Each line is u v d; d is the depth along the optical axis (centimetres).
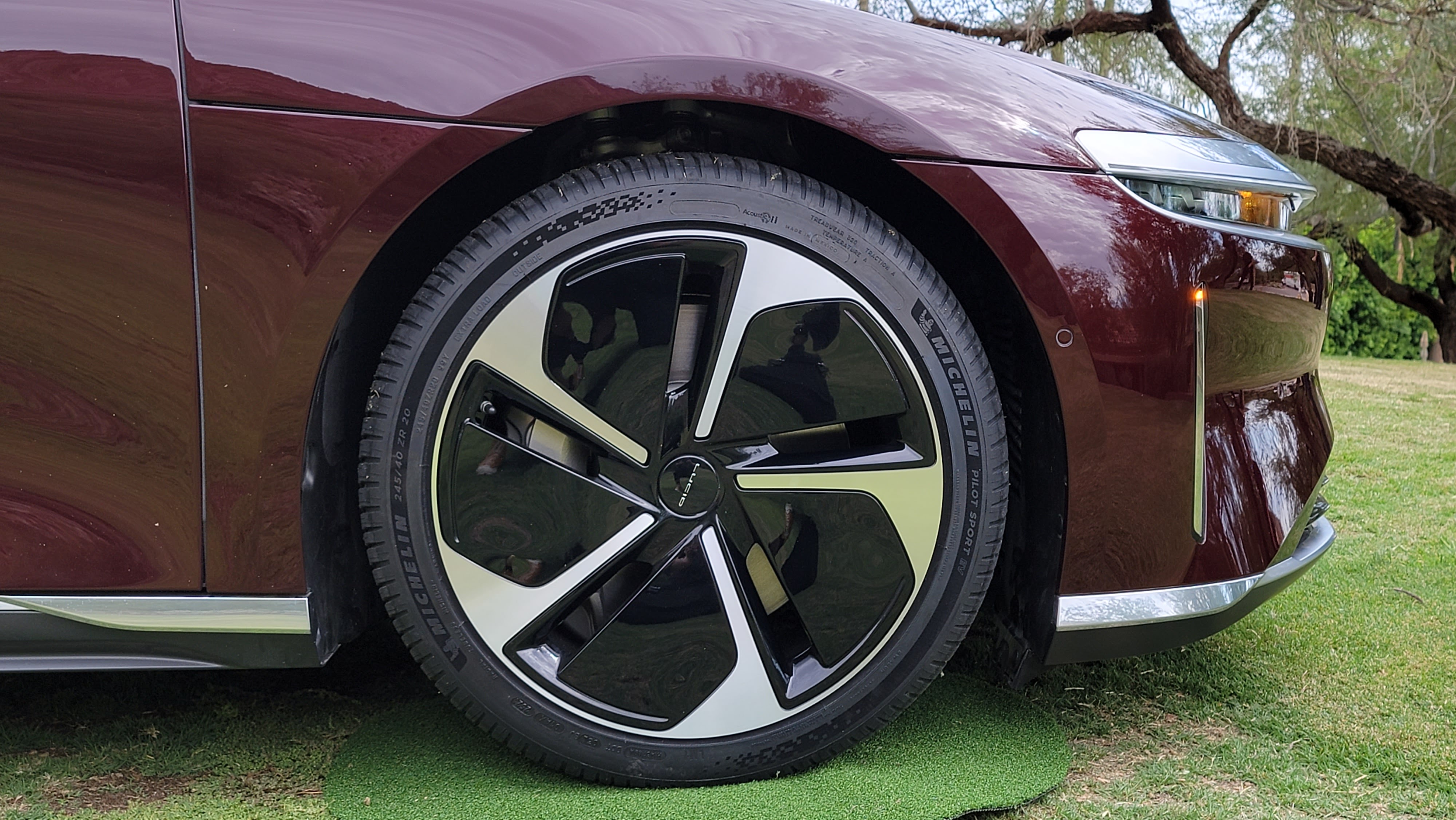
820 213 124
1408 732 145
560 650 127
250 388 117
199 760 137
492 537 123
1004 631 145
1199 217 132
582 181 122
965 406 128
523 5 121
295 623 121
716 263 124
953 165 124
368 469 121
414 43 117
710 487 125
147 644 121
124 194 112
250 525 119
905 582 129
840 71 126
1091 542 130
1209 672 167
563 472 123
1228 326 131
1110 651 133
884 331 126
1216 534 133
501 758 137
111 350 115
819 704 130
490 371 121
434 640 123
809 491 126
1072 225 125
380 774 132
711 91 120
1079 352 125
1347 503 293
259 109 114
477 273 119
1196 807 125
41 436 116
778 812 122
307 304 116
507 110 116
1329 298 147
